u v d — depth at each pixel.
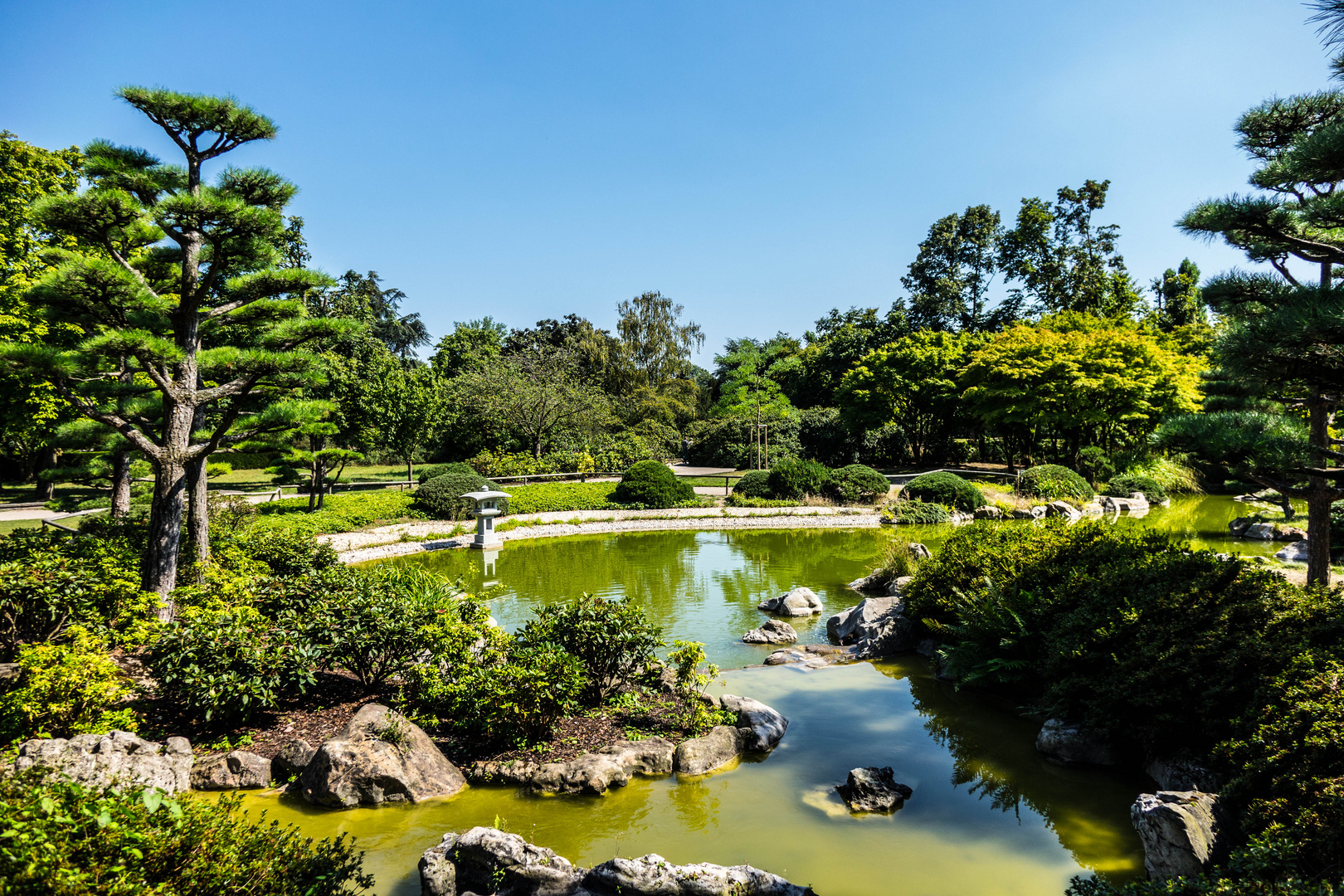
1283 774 4.93
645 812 6.17
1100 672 7.43
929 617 11.12
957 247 52.38
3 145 15.27
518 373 38.56
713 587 15.57
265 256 10.93
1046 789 6.67
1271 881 4.05
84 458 16.52
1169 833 4.95
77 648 6.89
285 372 11.26
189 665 6.99
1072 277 45.09
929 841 5.76
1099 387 30.91
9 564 8.09
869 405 45.25
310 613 8.12
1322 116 9.37
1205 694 6.22
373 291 59.06
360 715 7.06
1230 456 8.88
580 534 23.14
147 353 8.98
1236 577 7.47
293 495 26.14
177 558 10.26
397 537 20.39
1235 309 9.69
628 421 48.31
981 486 30.25
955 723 8.28
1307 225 8.81
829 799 6.47
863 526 24.70
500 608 13.50
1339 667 5.43
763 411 50.91
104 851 3.19
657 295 55.50
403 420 25.30
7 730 5.95
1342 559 15.63
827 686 9.53
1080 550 9.78
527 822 5.99
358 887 4.93
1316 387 7.70
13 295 14.15
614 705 8.12
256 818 5.91
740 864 5.28
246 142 10.77
